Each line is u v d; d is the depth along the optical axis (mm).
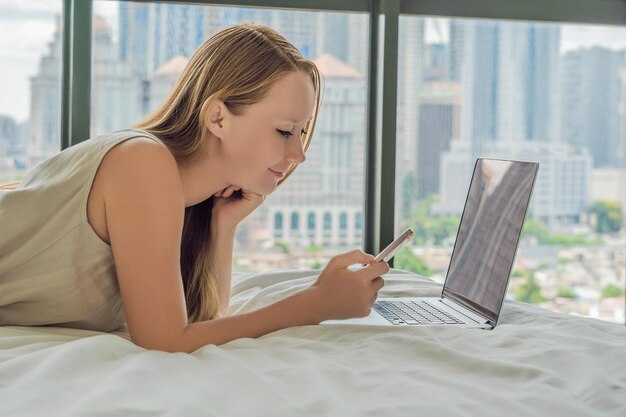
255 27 1386
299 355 1047
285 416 810
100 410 790
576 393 924
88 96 2367
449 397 886
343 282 1257
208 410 810
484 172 1694
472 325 1377
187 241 1530
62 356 945
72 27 2350
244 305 1583
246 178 1364
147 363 959
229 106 1315
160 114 1414
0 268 1271
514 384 965
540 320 1399
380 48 2492
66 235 1257
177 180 1239
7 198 1267
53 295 1284
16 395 837
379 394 904
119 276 1216
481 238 1591
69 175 1264
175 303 1195
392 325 1274
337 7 2512
